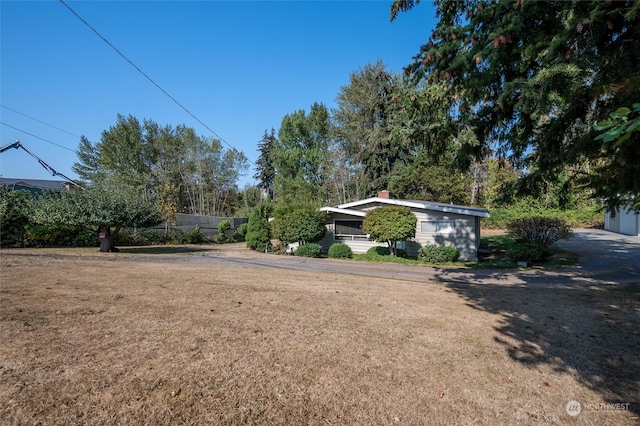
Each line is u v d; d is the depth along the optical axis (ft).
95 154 132.26
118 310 13.88
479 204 98.02
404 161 90.48
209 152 130.82
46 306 13.89
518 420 7.76
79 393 7.77
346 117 95.20
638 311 16.99
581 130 14.39
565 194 20.25
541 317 15.75
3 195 44.68
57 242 47.57
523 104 13.26
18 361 9.01
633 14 9.97
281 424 7.22
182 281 20.92
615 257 45.09
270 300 16.84
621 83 11.16
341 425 7.30
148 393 7.95
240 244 73.77
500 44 12.97
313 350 10.91
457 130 16.92
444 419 7.70
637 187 13.34
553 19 12.83
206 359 9.81
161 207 65.82
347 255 48.06
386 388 8.87
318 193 106.11
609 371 10.26
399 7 17.93
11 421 6.68
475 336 12.93
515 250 41.52
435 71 15.90
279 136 119.96
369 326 13.53
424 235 51.39
